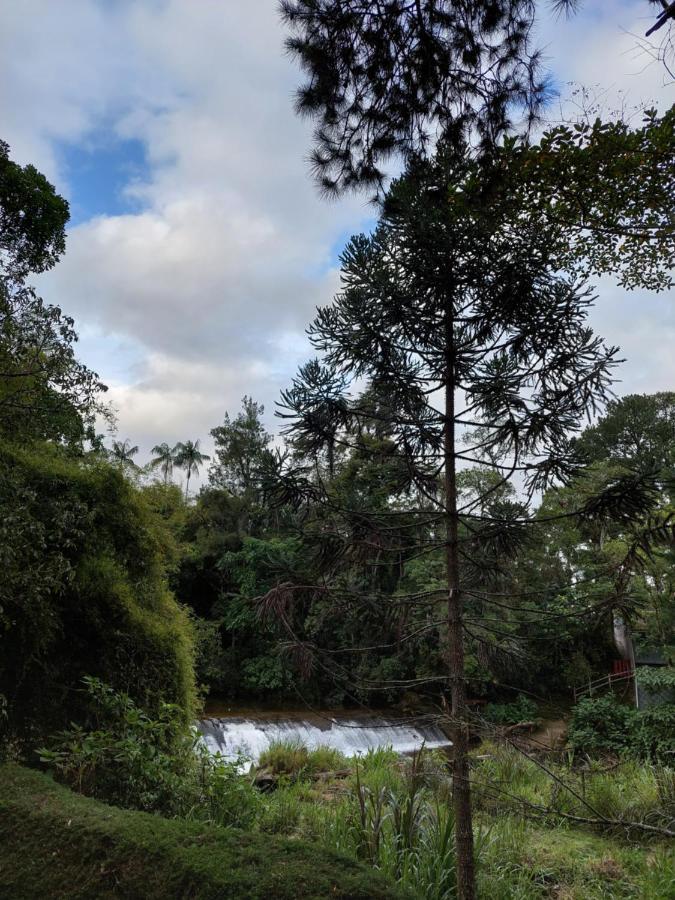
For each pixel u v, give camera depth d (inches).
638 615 122.3
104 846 114.9
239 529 987.9
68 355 213.3
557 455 120.9
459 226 122.0
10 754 191.6
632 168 147.6
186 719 248.5
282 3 121.0
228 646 905.5
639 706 441.1
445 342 132.9
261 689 792.9
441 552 585.0
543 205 150.3
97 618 229.8
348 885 98.2
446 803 193.9
